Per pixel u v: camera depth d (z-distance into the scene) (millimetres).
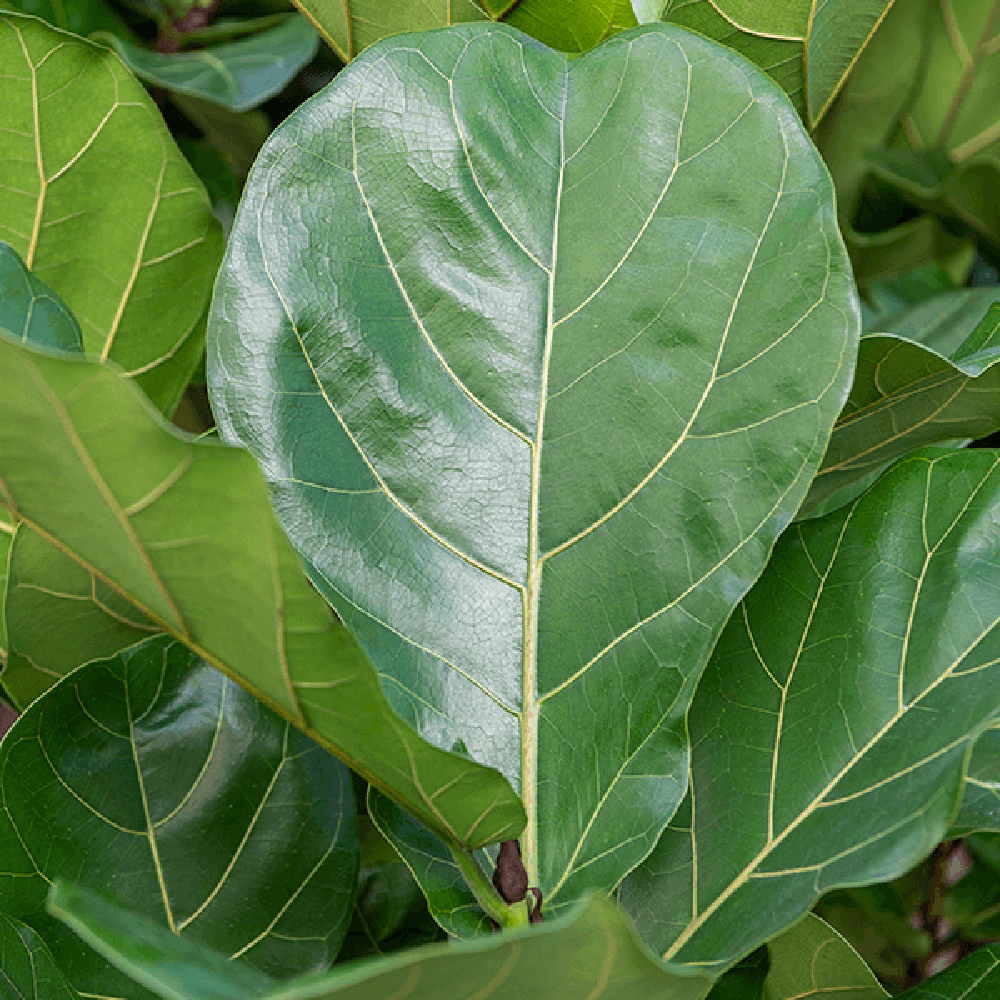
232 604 874
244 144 1623
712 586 991
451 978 827
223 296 977
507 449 1001
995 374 1058
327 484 980
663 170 1007
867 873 933
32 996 977
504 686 984
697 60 1009
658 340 1002
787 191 998
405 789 927
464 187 1001
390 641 975
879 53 1322
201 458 836
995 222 1400
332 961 1034
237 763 1044
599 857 975
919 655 1026
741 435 995
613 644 991
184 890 1025
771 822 1015
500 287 1005
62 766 1015
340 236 990
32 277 985
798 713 1037
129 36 1688
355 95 991
